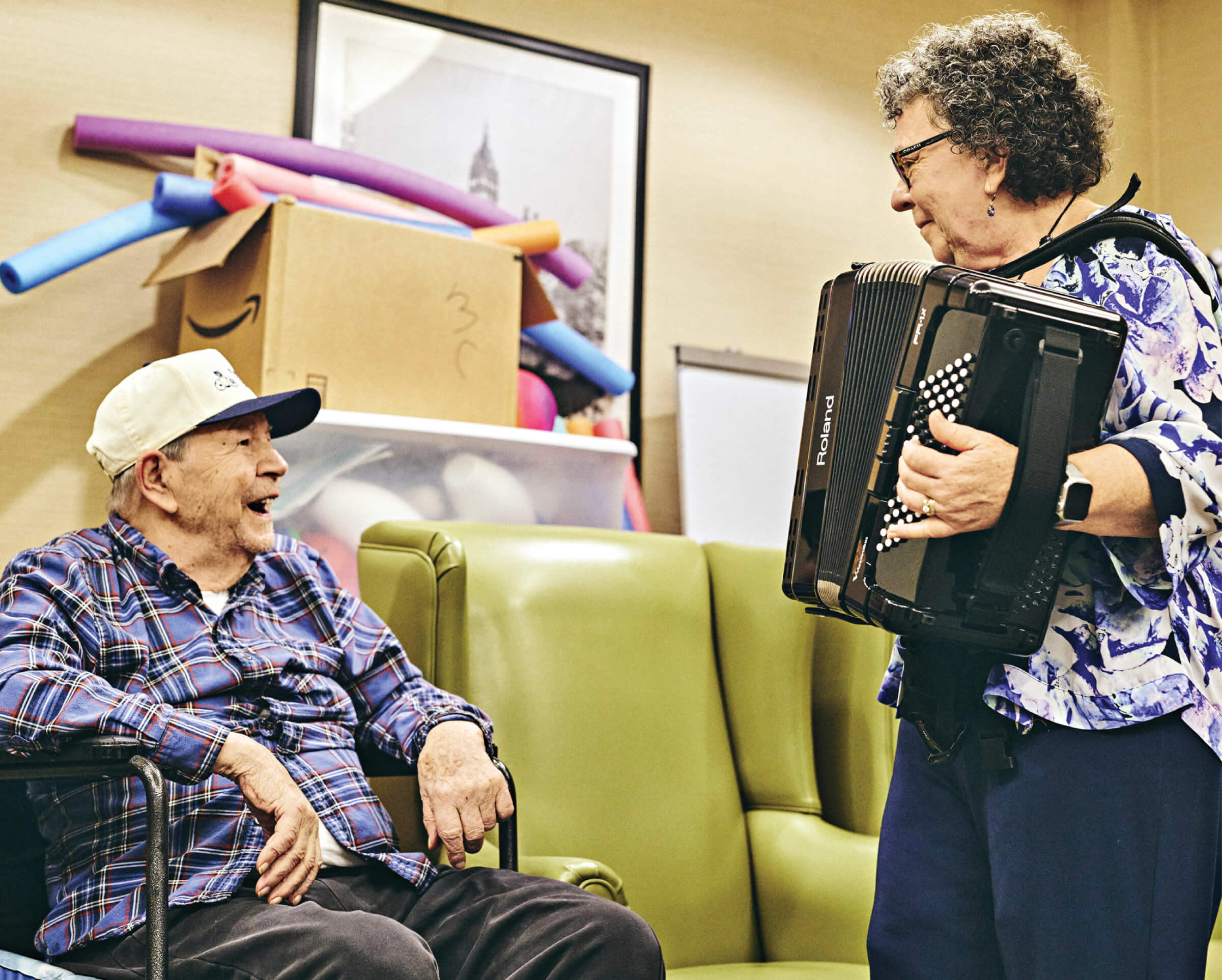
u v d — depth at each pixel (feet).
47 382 8.54
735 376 11.32
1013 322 3.52
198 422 5.00
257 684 4.93
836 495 4.09
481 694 5.74
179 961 4.15
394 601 5.77
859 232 12.64
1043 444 3.47
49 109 8.72
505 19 10.69
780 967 5.62
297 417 5.69
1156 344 3.64
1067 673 3.67
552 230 9.37
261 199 8.16
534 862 4.98
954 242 4.15
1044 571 3.56
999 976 4.13
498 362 8.16
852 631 6.68
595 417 10.64
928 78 4.05
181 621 4.88
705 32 11.86
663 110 11.52
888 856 4.39
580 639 6.12
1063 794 3.65
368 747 5.24
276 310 7.28
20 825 4.49
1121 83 13.84
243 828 4.52
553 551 6.29
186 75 9.24
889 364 3.92
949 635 3.65
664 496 11.01
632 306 11.04
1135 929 3.50
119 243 8.05
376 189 9.27
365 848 4.76
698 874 6.05
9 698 4.10
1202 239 13.44
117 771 3.99
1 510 8.32
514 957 4.35
